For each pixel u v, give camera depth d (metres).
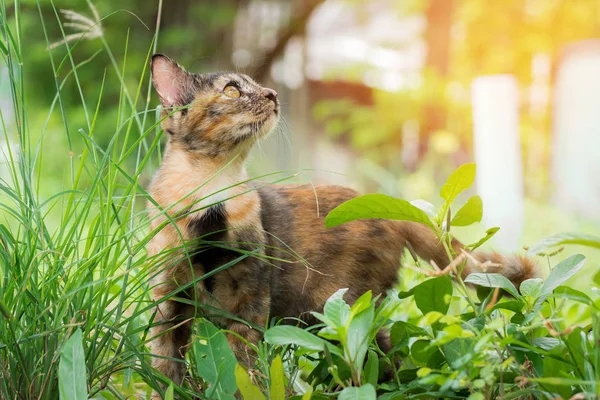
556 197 11.84
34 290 3.08
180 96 4.14
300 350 3.11
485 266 2.74
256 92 4.15
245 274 3.78
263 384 3.39
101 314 3.21
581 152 11.84
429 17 14.54
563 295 2.81
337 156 14.79
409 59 15.79
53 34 11.79
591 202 11.33
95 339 3.18
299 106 14.35
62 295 3.07
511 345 2.89
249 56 13.27
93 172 5.00
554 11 13.70
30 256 3.07
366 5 16.30
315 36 16.45
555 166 12.37
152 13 12.48
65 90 11.55
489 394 2.69
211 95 4.05
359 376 2.75
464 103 13.59
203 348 3.18
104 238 3.45
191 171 3.96
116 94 11.45
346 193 4.44
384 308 3.21
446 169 12.50
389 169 13.59
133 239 4.04
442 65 14.40
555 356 2.64
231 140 4.03
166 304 3.76
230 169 4.02
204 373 3.11
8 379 3.01
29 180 3.37
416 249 4.43
